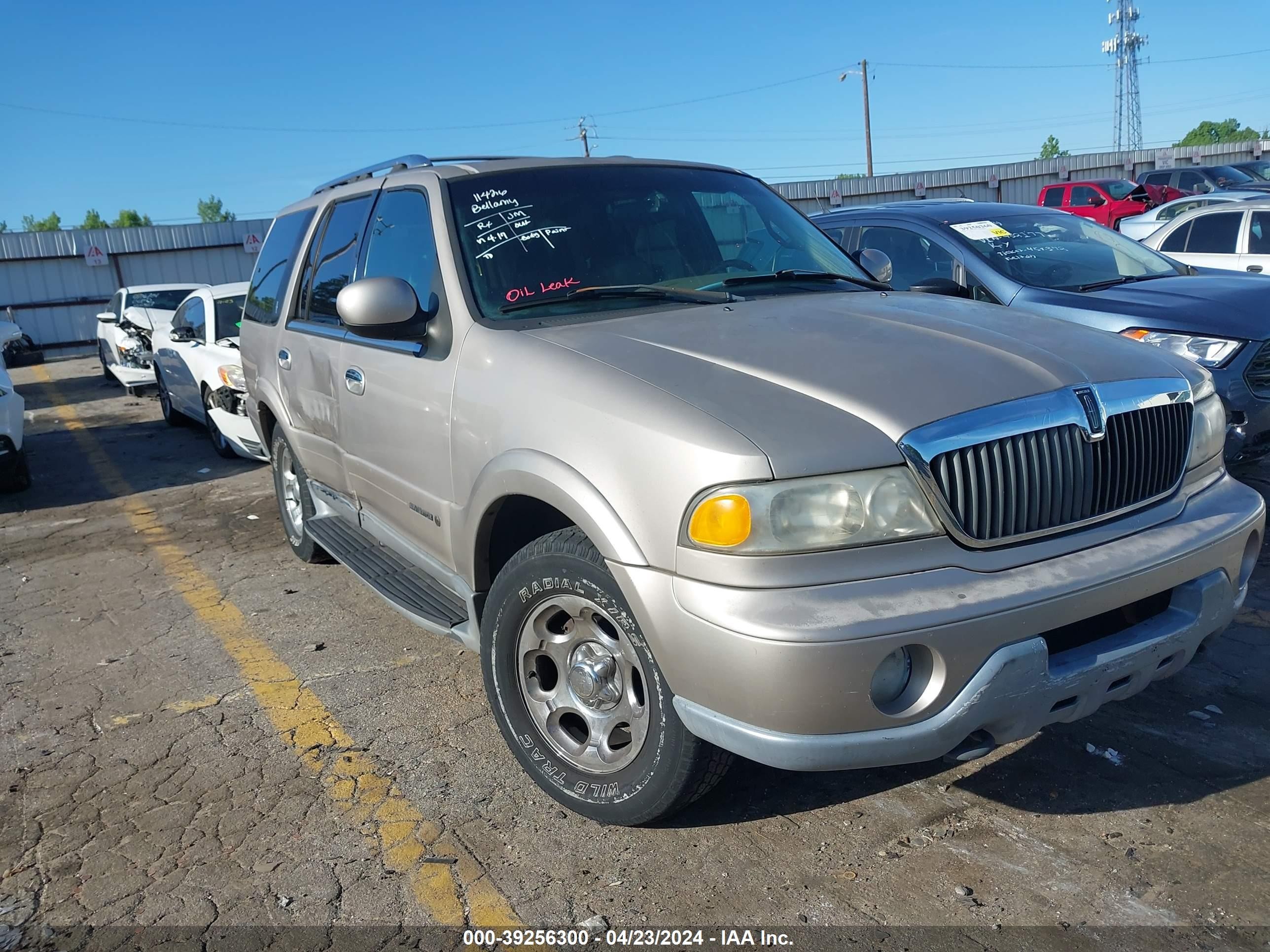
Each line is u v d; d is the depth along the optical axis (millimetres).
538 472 2723
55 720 3861
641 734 2719
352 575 5504
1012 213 6676
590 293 3357
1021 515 2443
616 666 2779
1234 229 10133
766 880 2666
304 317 4742
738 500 2281
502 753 3428
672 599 2383
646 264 3576
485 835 2941
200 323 9844
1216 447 3025
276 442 5551
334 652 4398
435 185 3684
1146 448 2693
